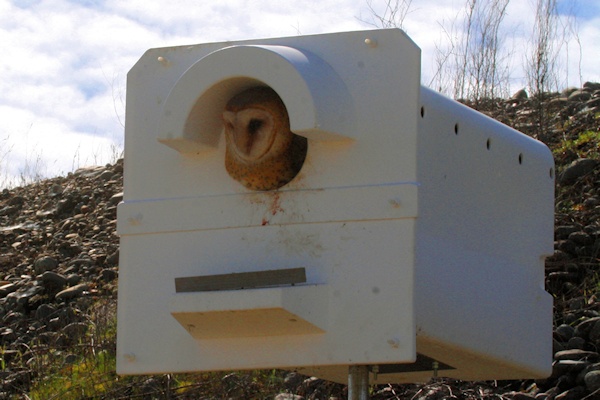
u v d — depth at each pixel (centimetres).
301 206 288
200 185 301
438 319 298
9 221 734
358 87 288
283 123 287
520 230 353
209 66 286
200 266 297
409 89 284
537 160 370
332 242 284
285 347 286
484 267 328
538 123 667
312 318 277
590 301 473
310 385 441
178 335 298
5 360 518
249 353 290
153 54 312
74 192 748
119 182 754
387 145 284
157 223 303
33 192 792
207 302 276
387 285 278
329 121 276
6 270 636
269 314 273
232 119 289
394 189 279
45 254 643
